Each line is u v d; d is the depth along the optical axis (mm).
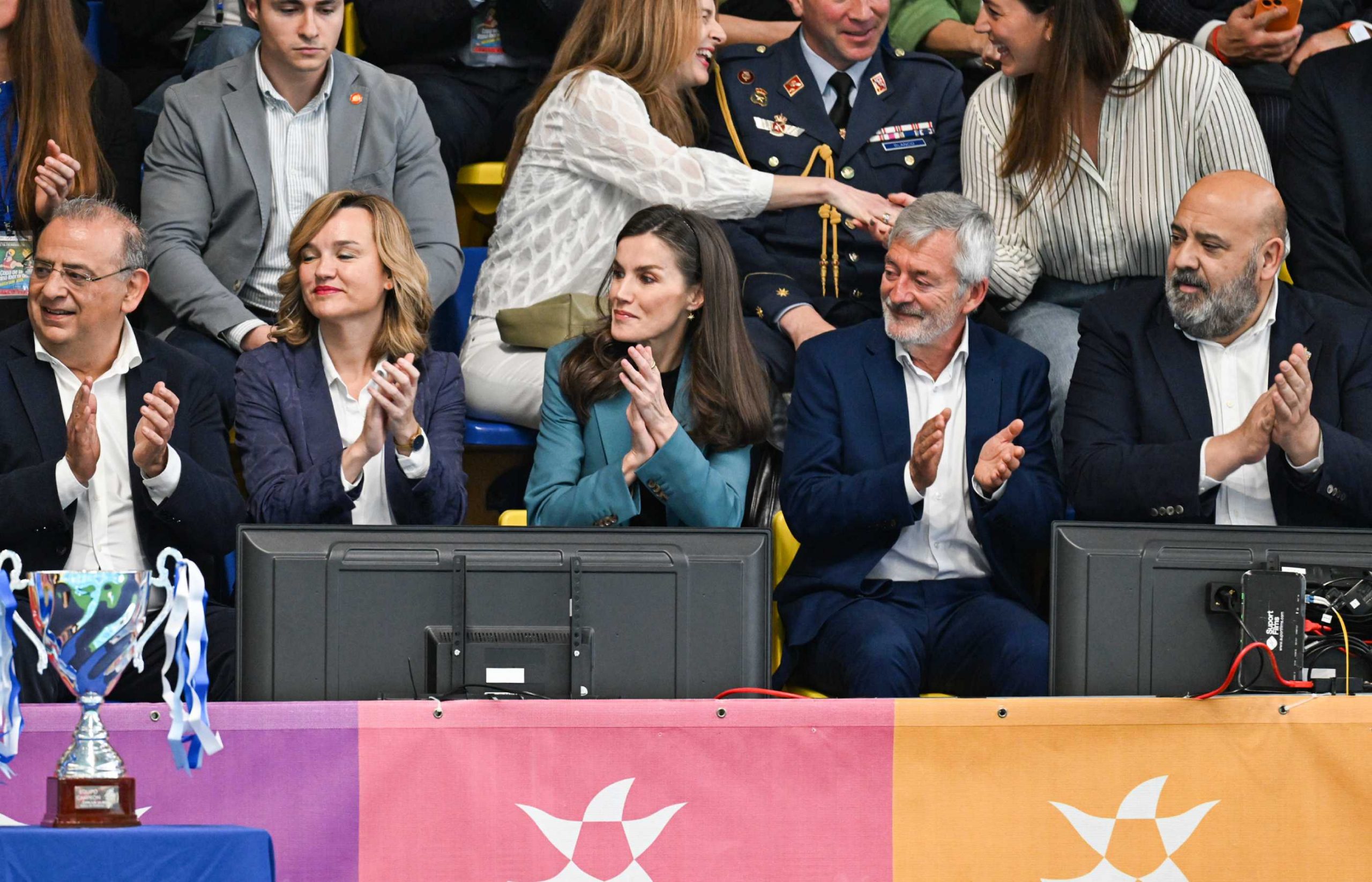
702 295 15164
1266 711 10688
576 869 10195
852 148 18109
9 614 8672
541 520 14797
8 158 16875
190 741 8711
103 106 17750
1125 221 17234
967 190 17891
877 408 14844
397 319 15016
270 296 17859
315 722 10055
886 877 10383
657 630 10477
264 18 17547
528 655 10344
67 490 13336
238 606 10312
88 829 7992
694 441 14977
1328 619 10914
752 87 18250
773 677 14422
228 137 17750
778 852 10312
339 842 10047
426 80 19734
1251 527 10953
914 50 20938
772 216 17812
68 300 13789
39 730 9891
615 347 15242
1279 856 10664
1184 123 17125
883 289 14883
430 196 18156
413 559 10320
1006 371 14945
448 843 10117
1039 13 16906
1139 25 20766
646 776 10234
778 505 16062
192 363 14562
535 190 17578
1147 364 15133
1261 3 19281
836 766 10375
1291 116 17812
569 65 17906
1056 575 10898
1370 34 19922
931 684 14438
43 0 16781
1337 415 14617
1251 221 14602
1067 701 10562
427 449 13906
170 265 17266
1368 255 17453
